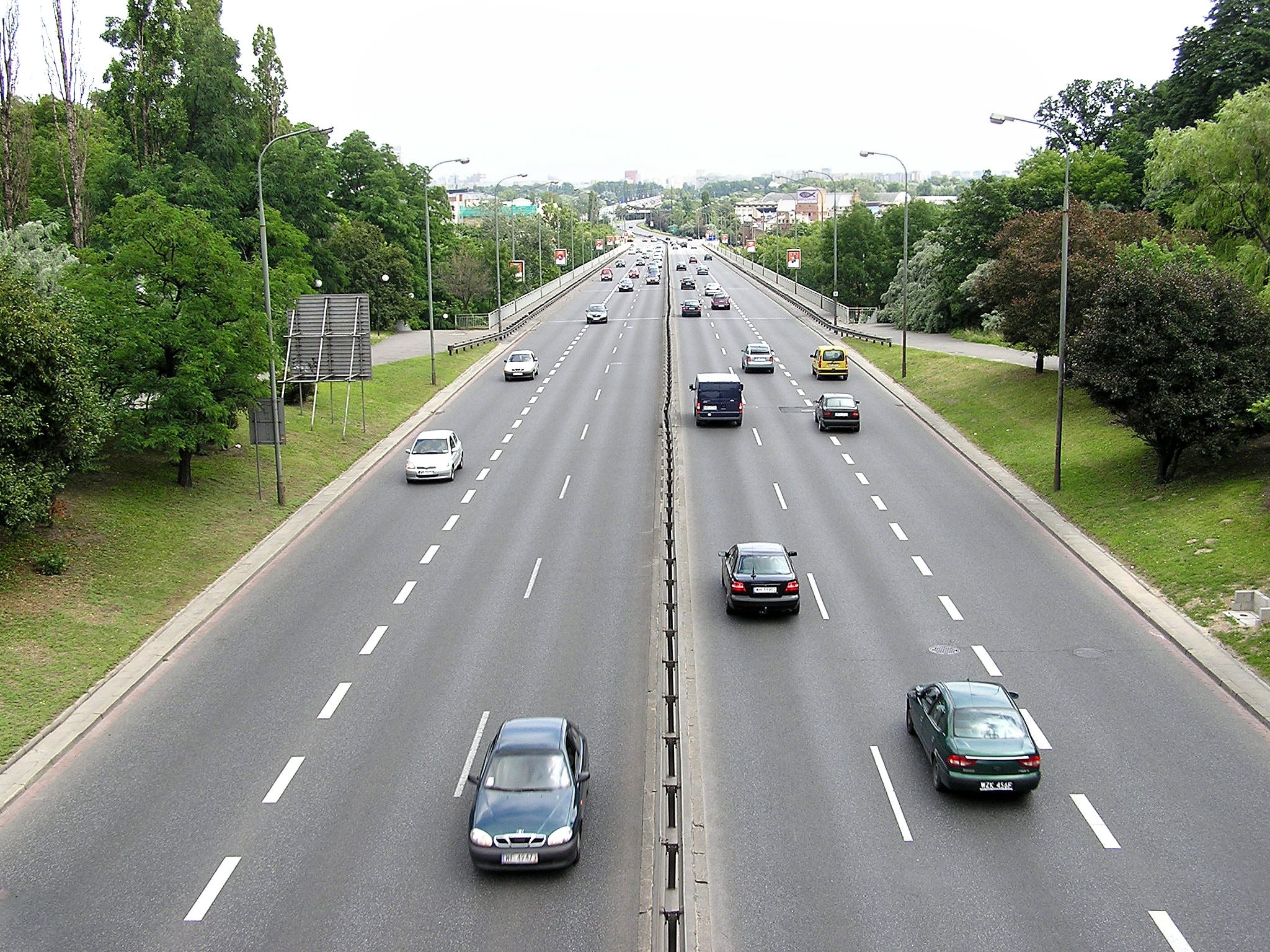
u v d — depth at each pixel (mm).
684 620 28328
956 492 41000
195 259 37594
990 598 29734
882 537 35531
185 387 36812
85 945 15453
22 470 28656
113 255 39094
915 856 17406
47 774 20750
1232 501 33281
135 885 16969
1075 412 48656
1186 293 35469
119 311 36781
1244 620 26453
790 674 24875
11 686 23984
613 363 74125
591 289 135750
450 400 61969
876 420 55000
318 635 27781
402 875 17062
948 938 15258
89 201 66688
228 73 74062
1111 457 41531
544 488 42500
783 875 16953
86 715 23234
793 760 20734
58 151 71062
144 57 72250
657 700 23422
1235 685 23453
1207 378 34906
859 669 25125
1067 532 35156
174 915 16125
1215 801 18984
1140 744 21203
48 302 32875
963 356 67938
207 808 19312
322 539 36375
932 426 52844
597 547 34844
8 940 15602
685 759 20750
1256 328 35375
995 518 37469
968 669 25000
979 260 82562
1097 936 15266
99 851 17984
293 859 17609
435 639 27281
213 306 38094
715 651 26297
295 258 67750
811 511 38562
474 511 39500
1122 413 37344
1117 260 45531
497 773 17906
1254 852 17344
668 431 41250
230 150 74125
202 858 17688
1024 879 16688
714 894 16453
